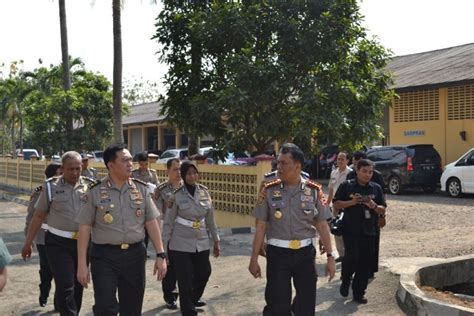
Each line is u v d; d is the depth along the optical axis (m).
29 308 7.34
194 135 14.41
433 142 22.36
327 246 5.17
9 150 57.34
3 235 13.65
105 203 4.95
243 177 12.77
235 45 13.15
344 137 13.52
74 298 6.11
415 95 23.02
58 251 6.01
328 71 13.18
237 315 6.84
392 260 9.19
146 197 5.14
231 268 9.32
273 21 12.76
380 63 13.98
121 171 4.98
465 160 18.34
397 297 7.11
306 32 12.67
